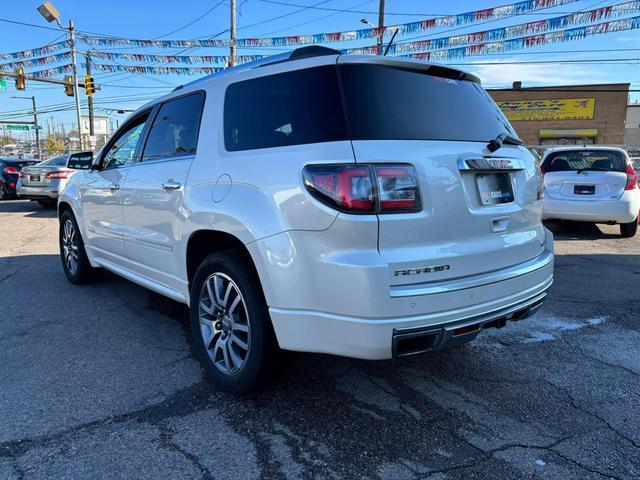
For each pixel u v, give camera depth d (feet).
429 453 8.29
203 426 9.05
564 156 28.86
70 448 8.36
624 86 127.75
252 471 7.82
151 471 7.79
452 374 11.21
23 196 42.39
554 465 8.00
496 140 9.52
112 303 16.19
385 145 8.24
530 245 10.28
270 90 9.62
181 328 13.98
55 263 22.15
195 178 10.61
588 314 15.39
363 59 8.98
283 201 8.54
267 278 8.76
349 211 7.84
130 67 60.29
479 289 8.72
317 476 7.71
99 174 15.56
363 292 7.74
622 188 27.22
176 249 11.36
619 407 9.85
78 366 11.50
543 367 11.63
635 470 7.89
